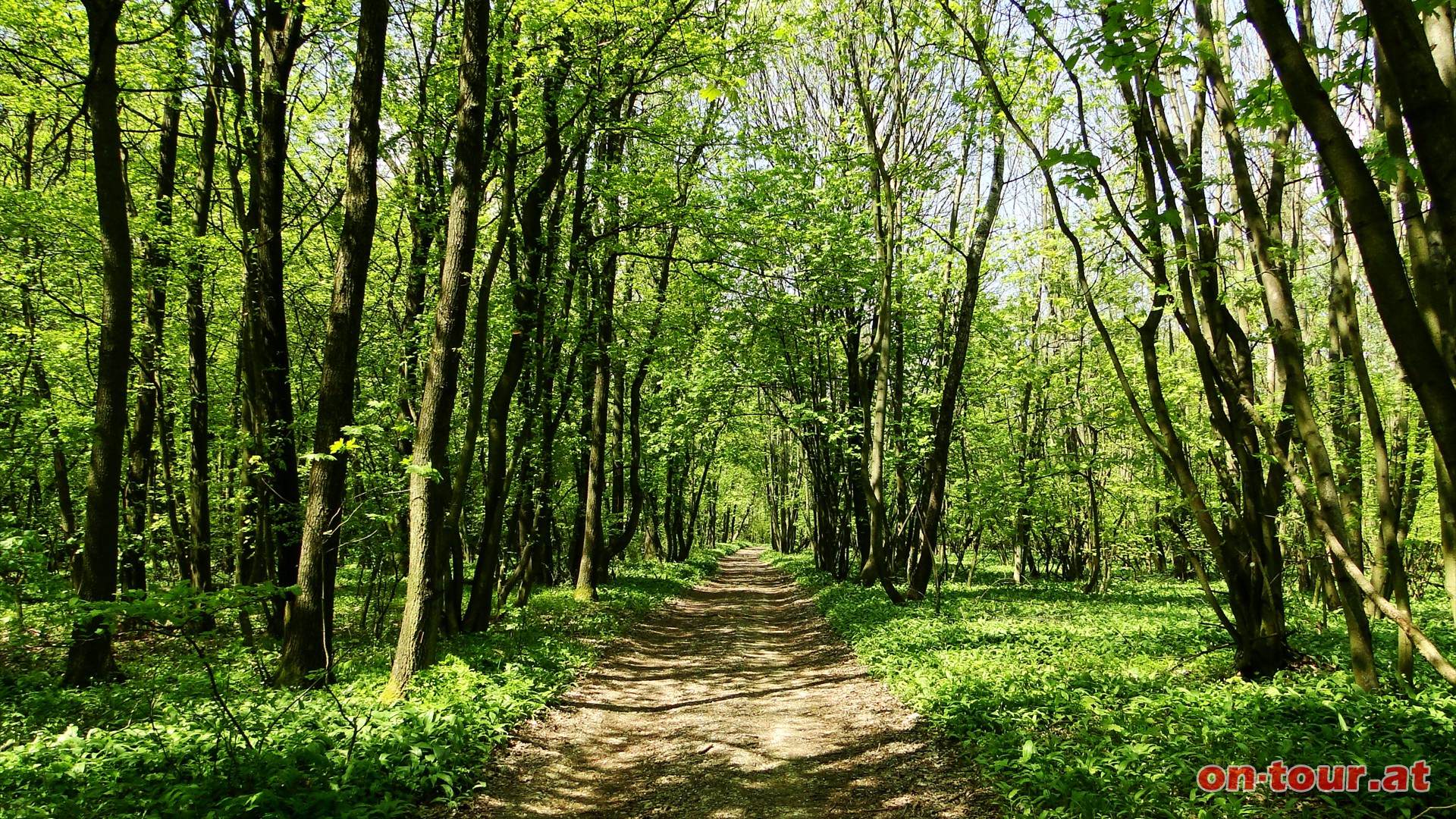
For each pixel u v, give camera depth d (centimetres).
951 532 2134
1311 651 880
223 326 1500
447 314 855
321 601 847
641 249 1761
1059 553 2658
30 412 1170
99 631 584
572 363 1616
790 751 762
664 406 2442
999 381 2156
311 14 1020
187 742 591
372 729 654
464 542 1725
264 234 1009
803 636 1561
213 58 1080
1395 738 575
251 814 490
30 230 1125
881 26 1548
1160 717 673
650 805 626
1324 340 1364
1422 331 283
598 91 1169
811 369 2359
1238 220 883
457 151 875
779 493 4572
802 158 1720
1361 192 287
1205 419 1446
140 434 1246
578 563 2091
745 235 1427
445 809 570
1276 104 531
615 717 898
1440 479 572
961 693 811
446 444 860
